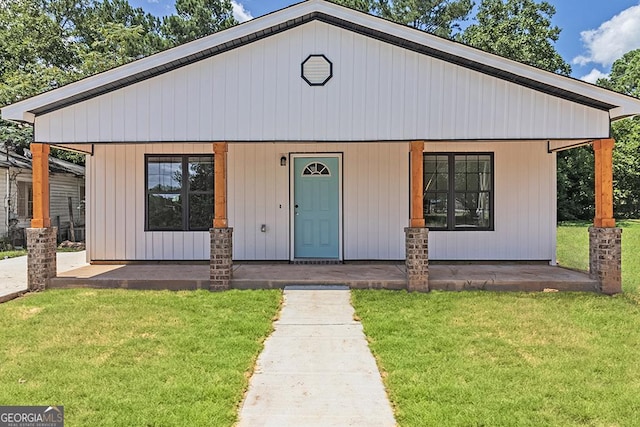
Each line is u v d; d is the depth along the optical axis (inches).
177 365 163.6
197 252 368.5
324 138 278.1
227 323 213.6
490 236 363.3
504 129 274.8
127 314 227.6
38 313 230.5
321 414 132.4
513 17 916.6
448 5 960.3
